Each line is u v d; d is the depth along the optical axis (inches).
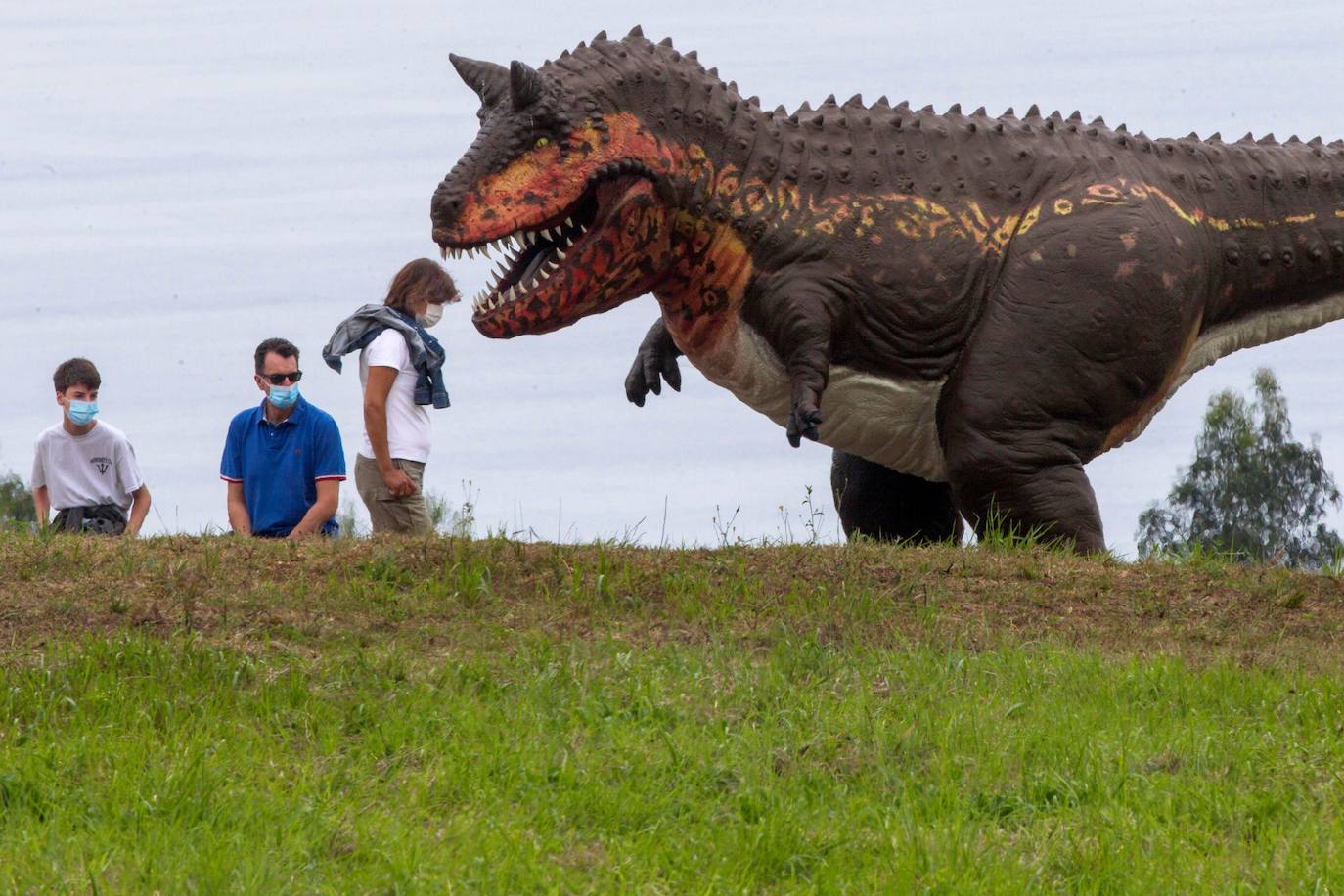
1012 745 702.5
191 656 746.2
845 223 1059.9
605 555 945.5
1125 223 1075.9
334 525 1056.8
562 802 632.4
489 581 895.1
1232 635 887.7
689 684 756.0
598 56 1039.6
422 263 1044.5
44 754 641.6
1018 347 1063.0
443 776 648.4
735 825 624.1
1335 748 700.7
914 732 705.0
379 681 744.3
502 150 1007.0
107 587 861.2
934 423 1096.8
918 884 575.8
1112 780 666.2
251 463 1042.7
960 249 1069.1
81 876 555.5
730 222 1050.1
